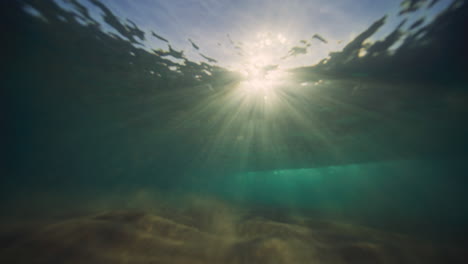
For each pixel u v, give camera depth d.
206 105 9.23
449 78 6.45
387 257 3.25
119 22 5.39
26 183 13.76
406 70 6.30
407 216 8.98
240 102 8.70
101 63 6.75
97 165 18.56
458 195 23.36
